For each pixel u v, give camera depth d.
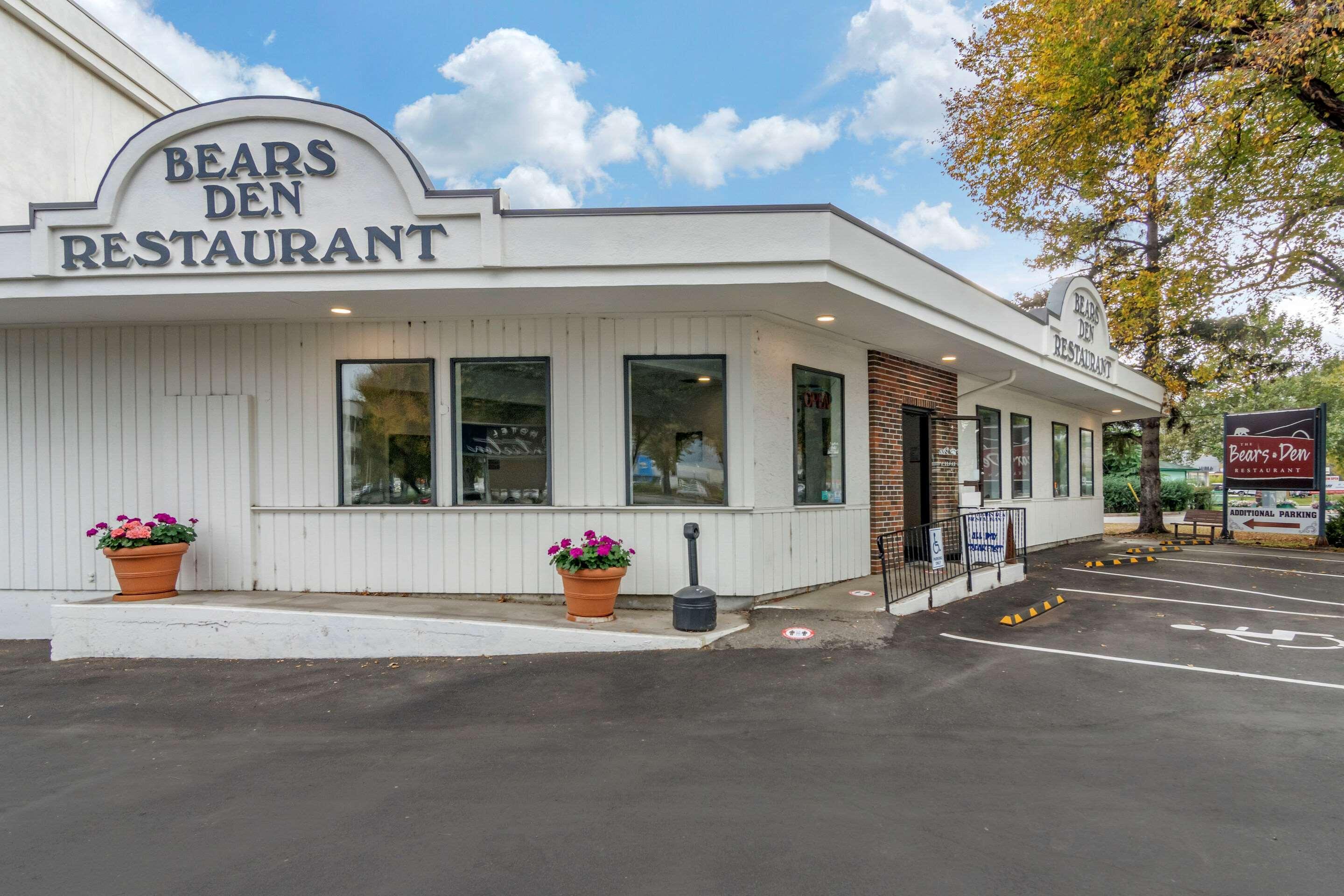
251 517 8.10
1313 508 16.28
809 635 6.77
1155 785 3.77
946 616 7.73
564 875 2.95
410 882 2.92
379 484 8.12
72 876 3.04
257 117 6.52
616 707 5.09
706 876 2.93
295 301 7.00
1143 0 12.96
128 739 4.81
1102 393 14.49
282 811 3.63
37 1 9.70
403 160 6.48
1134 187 19.53
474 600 7.88
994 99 18.72
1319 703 5.08
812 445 8.93
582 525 7.90
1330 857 3.04
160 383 8.24
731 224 6.43
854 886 2.84
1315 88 12.94
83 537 8.26
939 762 4.08
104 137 10.91
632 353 7.95
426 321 8.05
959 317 8.67
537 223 6.48
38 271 6.56
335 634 6.82
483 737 4.61
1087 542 17.59
